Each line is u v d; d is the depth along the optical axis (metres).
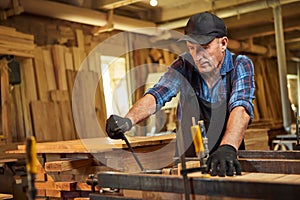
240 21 5.70
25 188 3.39
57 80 4.29
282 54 5.14
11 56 3.70
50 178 2.25
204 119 1.89
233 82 1.79
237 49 6.48
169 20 5.37
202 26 1.72
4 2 3.78
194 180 1.17
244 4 4.87
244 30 6.44
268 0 4.69
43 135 3.98
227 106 1.81
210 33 1.72
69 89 4.38
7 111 3.68
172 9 5.29
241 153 1.72
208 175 1.27
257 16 5.52
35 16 4.36
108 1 4.57
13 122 3.87
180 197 1.20
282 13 5.38
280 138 4.64
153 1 4.46
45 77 4.17
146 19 5.47
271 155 1.66
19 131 3.88
